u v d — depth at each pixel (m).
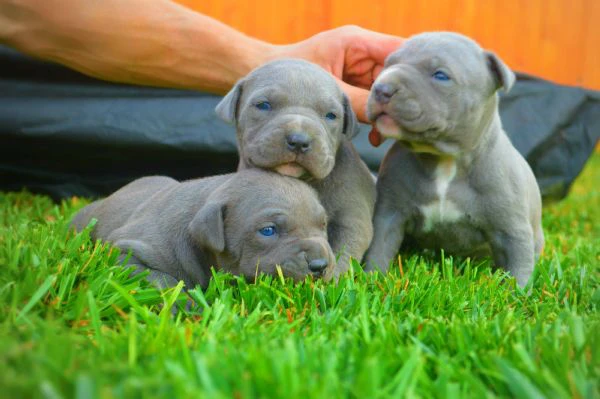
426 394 0.45
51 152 1.19
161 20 0.89
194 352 0.47
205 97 1.22
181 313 0.59
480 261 0.86
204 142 1.18
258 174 0.69
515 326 0.55
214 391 0.41
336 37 0.88
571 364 0.49
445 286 0.68
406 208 0.81
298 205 0.67
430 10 1.74
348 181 0.77
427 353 0.50
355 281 0.68
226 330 0.53
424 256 0.86
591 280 0.77
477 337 0.53
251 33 1.57
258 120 0.73
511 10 1.92
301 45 0.90
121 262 0.69
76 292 0.58
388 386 0.44
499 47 1.93
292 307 0.60
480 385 0.45
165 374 0.44
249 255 0.66
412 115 0.71
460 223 0.80
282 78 0.74
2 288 0.55
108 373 0.43
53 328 0.49
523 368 0.48
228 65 0.90
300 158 0.69
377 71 0.90
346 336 0.52
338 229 0.75
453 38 0.75
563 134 1.32
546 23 2.00
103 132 1.17
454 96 0.73
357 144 1.21
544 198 1.31
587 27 2.07
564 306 0.68
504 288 0.71
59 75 1.19
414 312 0.62
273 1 1.58
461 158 0.78
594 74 2.10
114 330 0.53
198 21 0.90
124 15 0.87
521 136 1.29
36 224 0.87
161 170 1.22
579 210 1.31
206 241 0.66
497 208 0.79
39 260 0.62
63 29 0.87
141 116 1.18
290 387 0.42
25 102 1.18
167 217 0.72
